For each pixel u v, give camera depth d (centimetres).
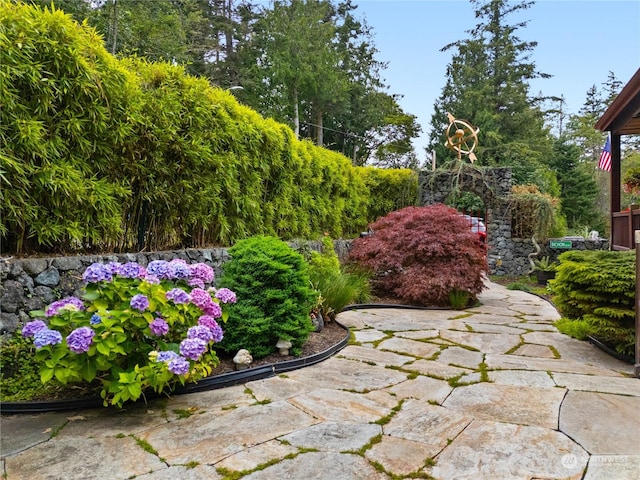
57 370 219
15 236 286
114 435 210
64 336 235
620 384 289
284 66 1780
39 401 239
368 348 386
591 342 402
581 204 1834
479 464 185
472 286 621
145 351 248
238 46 2005
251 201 507
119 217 345
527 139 2034
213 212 447
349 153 2270
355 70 2267
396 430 218
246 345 328
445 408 247
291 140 607
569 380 297
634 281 345
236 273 349
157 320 240
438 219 690
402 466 183
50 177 280
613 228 680
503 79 2252
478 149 1902
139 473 175
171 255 392
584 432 216
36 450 194
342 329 456
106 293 246
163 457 189
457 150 1139
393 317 539
